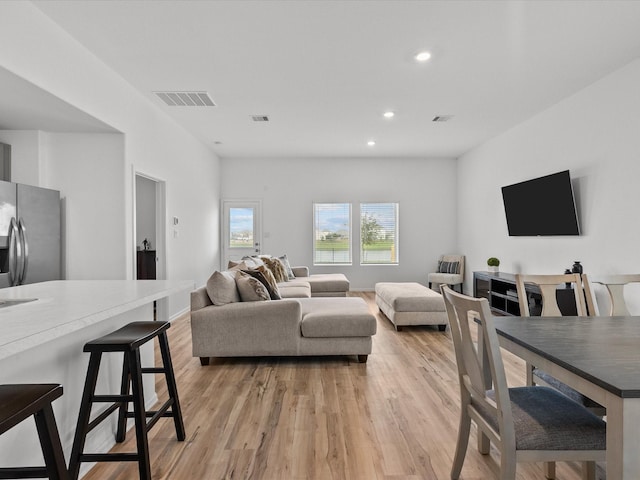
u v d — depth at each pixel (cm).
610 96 374
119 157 392
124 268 391
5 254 318
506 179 579
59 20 282
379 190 784
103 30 296
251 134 599
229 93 425
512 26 290
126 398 164
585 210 412
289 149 704
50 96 289
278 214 782
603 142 383
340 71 369
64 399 173
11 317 135
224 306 342
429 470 186
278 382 301
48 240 362
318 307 388
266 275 405
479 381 152
